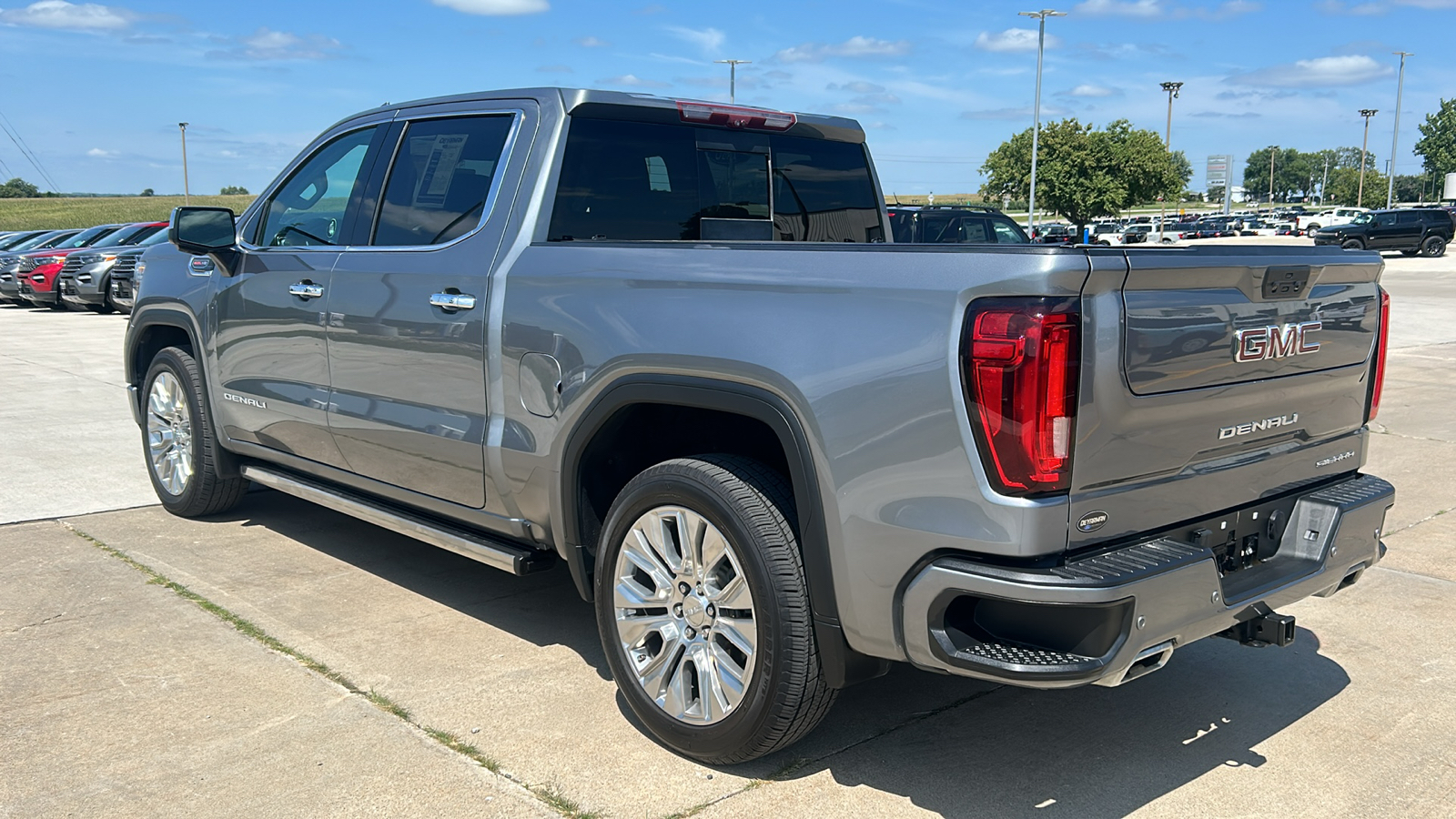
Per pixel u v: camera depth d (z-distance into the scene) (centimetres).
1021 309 245
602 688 364
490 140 392
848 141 475
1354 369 329
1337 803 297
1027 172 5562
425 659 386
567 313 339
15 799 289
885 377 264
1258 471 302
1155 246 279
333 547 520
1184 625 266
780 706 290
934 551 260
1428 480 663
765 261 295
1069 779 308
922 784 304
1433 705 359
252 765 308
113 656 384
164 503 570
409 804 289
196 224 473
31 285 2012
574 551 347
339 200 448
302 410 454
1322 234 3922
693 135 413
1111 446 258
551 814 285
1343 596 464
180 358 539
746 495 294
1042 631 254
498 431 365
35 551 507
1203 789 304
